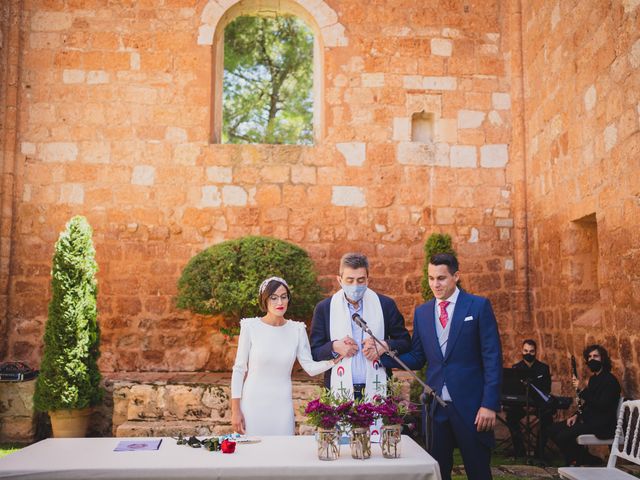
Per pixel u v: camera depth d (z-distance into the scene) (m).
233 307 7.25
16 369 7.38
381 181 8.65
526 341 6.87
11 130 8.30
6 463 2.70
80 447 3.04
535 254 8.30
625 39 5.60
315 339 4.08
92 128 8.46
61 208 8.34
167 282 8.32
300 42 15.70
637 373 5.34
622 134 5.66
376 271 8.51
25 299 8.17
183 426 6.57
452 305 3.82
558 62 7.38
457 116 8.81
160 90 8.57
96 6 8.62
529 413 6.78
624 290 5.59
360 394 3.84
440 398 3.63
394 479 2.69
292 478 2.65
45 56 8.52
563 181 7.24
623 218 5.62
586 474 3.84
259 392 3.82
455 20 8.94
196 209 8.45
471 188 8.72
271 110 16.30
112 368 8.15
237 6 8.91
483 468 3.58
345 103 8.72
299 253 7.73
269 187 8.53
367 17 8.85
